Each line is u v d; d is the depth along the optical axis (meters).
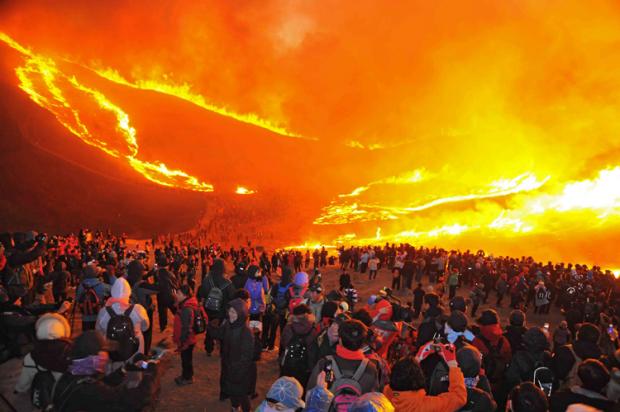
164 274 10.70
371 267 28.88
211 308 8.84
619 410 4.01
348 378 4.41
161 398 8.17
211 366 9.87
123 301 6.57
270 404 3.96
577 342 5.97
